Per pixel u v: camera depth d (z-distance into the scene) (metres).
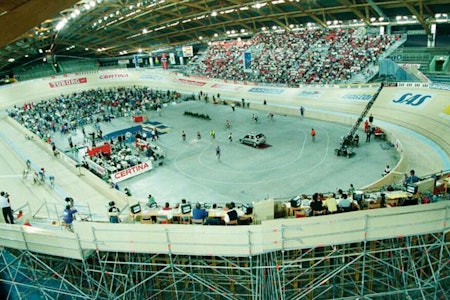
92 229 12.95
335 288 15.22
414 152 28.03
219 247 12.66
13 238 14.22
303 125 39.78
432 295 14.80
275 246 12.46
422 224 12.23
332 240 12.37
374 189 21.67
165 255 15.27
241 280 14.48
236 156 32.34
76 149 36.59
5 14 10.49
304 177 26.73
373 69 48.75
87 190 26.42
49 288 14.84
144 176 29.78
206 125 43.41
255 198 24.38
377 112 37.97
